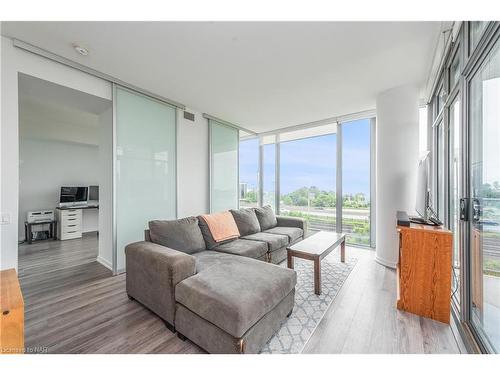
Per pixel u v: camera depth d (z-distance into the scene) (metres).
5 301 1.25
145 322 1.84
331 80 2.85
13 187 2.10
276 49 2.19
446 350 1.53
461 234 1.79
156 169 3.35
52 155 5.29
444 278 1.87
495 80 1.41
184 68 2.56
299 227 4.03
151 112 3.28
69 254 3.73
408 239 2.00
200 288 1.57
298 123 4.76
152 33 1.96
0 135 2.04
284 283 1.77
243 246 2.79
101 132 3.17
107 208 3.07
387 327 1.78
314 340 1.63
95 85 2.67
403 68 2.55
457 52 2.07
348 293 2.35
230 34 1.98
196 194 4.02
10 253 2.08
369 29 1.91
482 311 1.62
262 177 5.70
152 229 2.39
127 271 2.21
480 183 1.65
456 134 2.23
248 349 1.40
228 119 4.50
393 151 3.04
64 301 2.18
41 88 2.46
